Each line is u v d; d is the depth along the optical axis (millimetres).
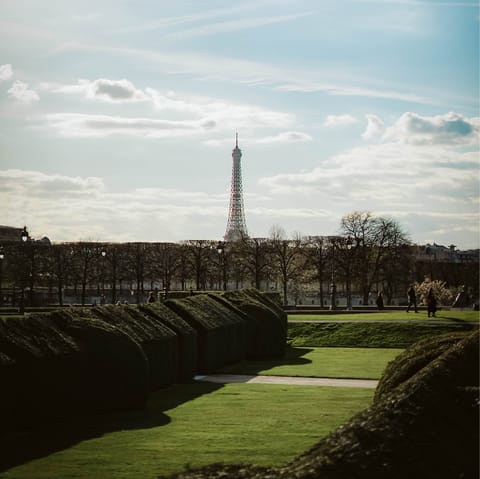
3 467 28172
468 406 21719
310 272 166750
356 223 162375
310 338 83500
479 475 19750
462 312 101375
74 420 37312
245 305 71562
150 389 47625
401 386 22328
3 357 34375
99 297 162125
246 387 50531
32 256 140250
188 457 29688
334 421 37406
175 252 167625
